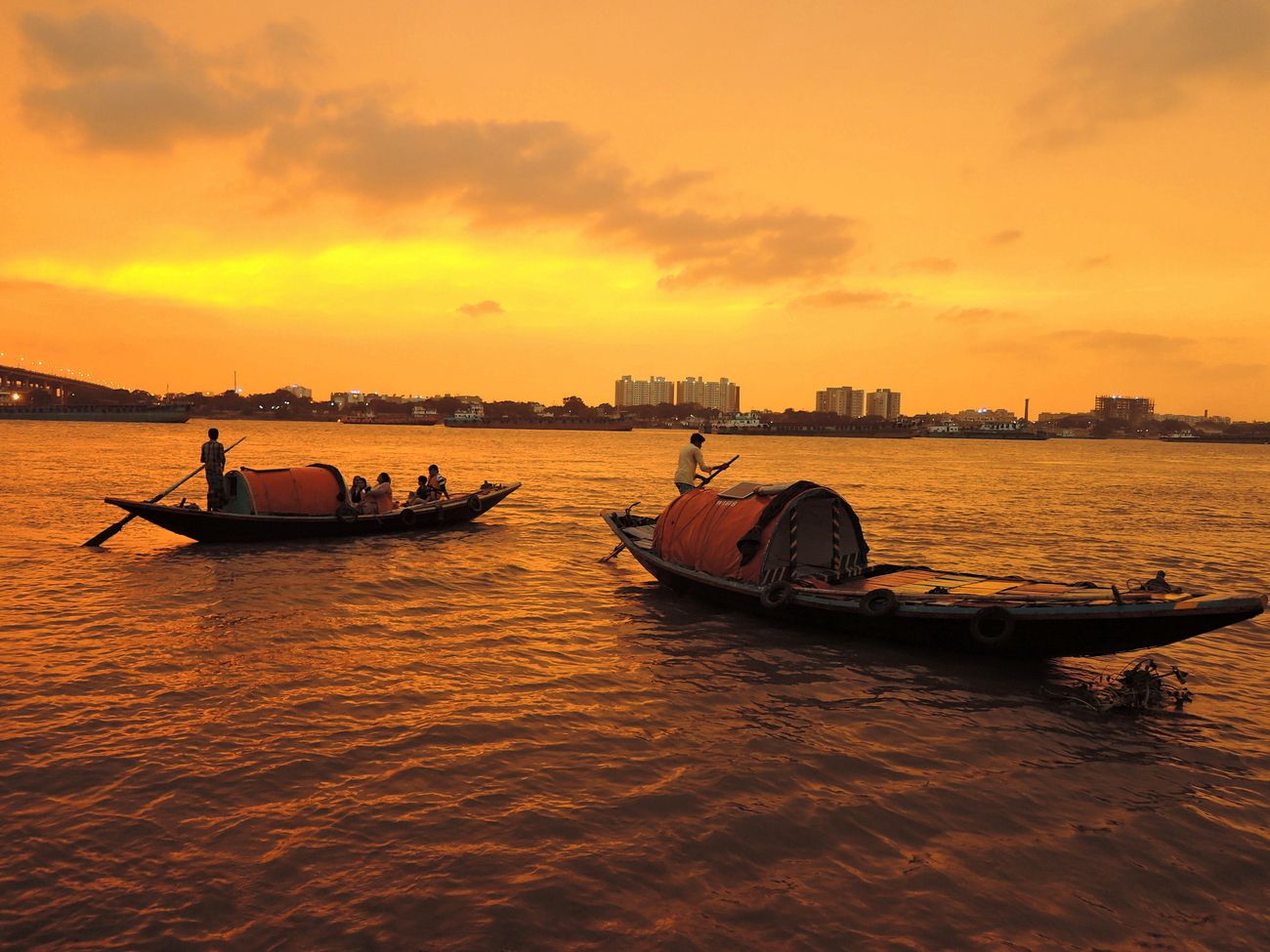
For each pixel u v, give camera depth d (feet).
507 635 37.45
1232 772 23.94
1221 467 326.24
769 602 38.32
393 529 68.74
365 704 27.53
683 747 24.72
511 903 16.37
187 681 29.30
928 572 42.24
